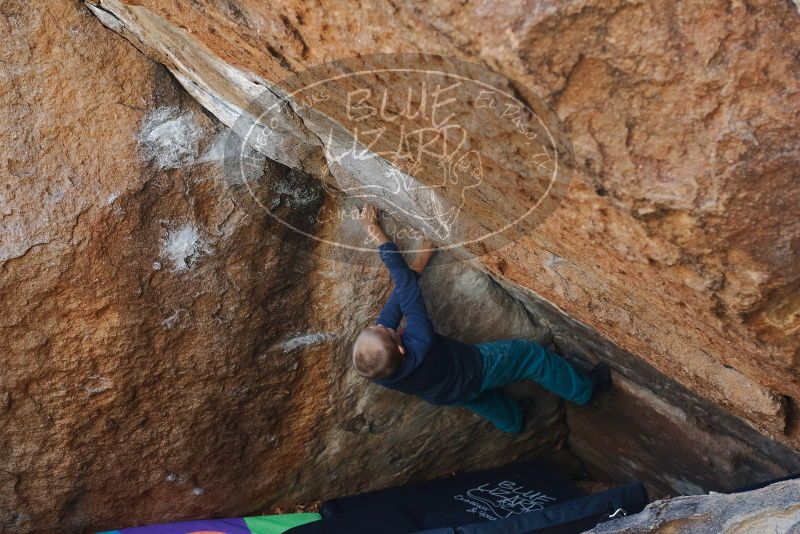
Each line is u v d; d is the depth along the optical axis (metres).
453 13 1.48
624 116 1.59
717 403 2.95
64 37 2.73
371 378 3.47
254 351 3.58
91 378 3.31
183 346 3.40
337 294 3.61
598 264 2.26
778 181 1.59
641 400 4.15
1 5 2.64
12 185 2.82
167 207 3.06
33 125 2.78
